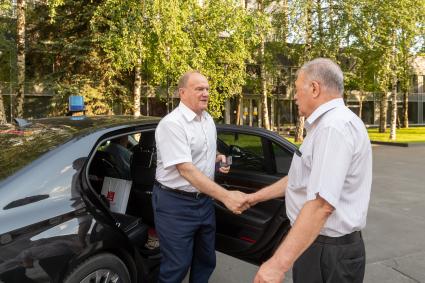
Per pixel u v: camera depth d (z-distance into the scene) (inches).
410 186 323.3
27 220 83.6
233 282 141.5
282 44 714.8
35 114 626.8
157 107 820.0
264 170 135.0
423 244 183.3
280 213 122.0
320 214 65.5
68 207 91.0
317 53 679.1
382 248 177.8
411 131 1077.1
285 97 1039.6
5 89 576.7
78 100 150.9
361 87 887.1
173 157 97.7
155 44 443.5
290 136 932.0
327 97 70.5
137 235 112.7
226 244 132.0
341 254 71.8
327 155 65.9
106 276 96.7
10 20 482.3
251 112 1048.2
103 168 139.9
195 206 104.0
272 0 697.6
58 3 404.8
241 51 518.0
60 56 502.9
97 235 93.9
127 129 114.9
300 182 73.9
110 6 418.9
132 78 540.1
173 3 421.4
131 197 143.6
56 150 96.7
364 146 69.2
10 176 88.0
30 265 81.6
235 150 138.1
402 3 637.3
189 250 105.3
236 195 96.3
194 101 100.2
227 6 493.4
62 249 86.8
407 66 821.2
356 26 653.3
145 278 112.4
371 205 257.9
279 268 64.7
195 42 483.8
